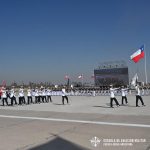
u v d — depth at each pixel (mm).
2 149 8703
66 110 20828
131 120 14352
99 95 51375
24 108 23797
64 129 12039
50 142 9570
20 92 29062
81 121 14375
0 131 11852
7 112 19953
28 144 9328
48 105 26875
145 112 18109
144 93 47156
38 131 11688
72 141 9633
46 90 32500
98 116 16375
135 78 29719
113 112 18578
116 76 52688
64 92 27516
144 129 11664
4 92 28281
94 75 55281
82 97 44406
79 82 62406
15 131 11797
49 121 14664
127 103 25969
